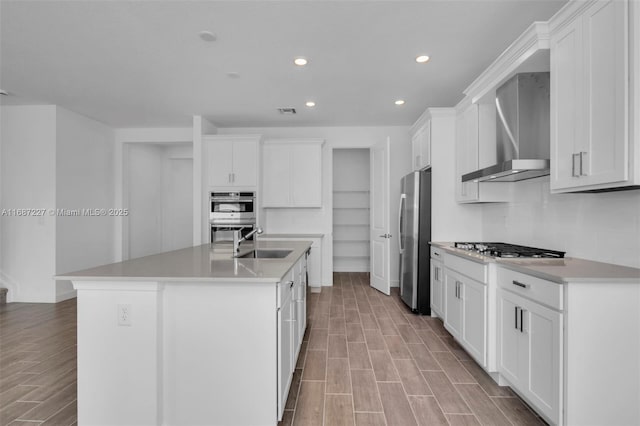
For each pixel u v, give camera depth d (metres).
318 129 5.29
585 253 2.17
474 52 2.79
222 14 2.24
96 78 3.33
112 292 1.67
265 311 1.67
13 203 4.31
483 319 2.27
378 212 4.81
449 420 1.83
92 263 4.90
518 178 2.75
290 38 2.56
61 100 4.02
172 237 6.73
